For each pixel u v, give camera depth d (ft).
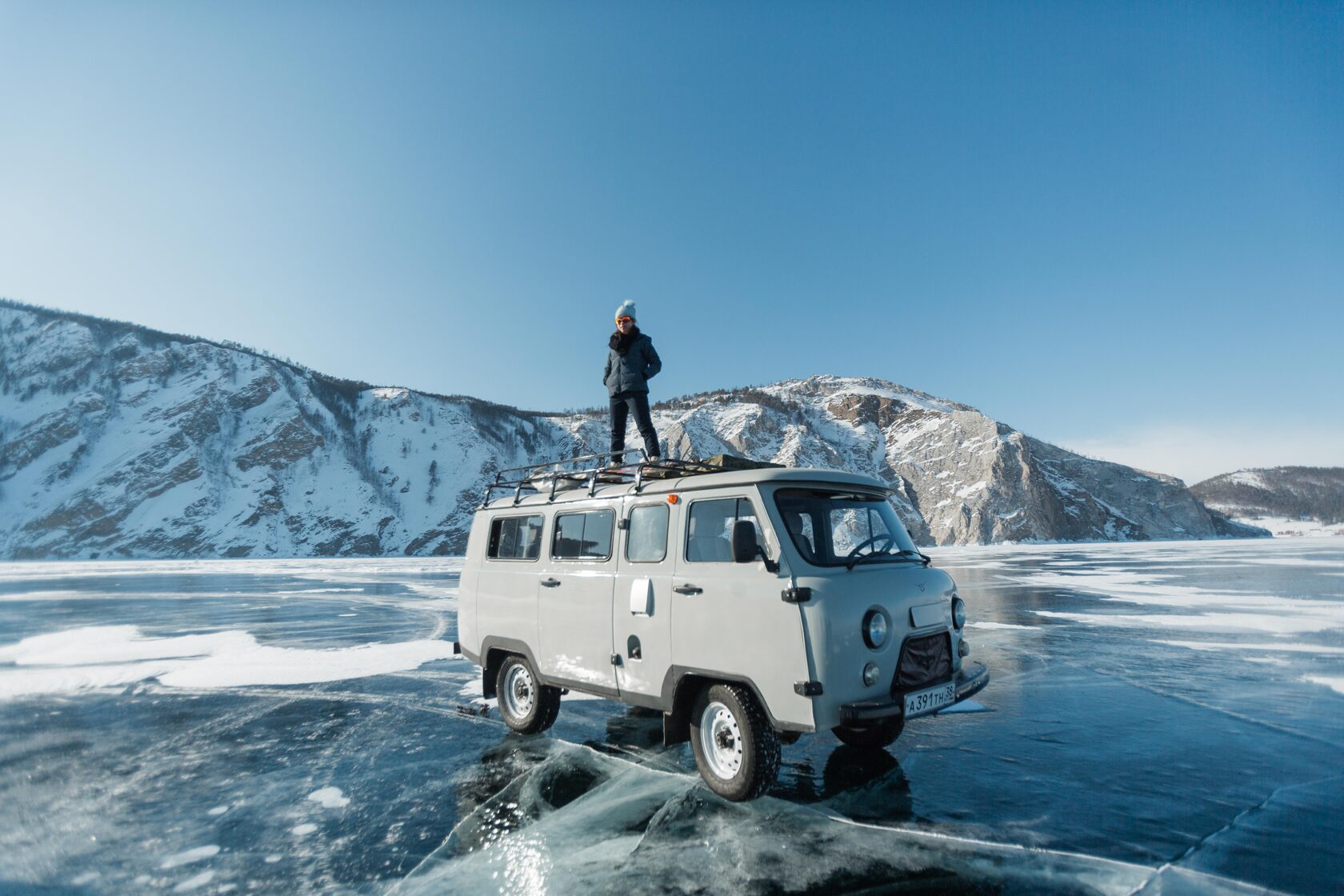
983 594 69.21
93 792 18.37
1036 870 13.04
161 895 12.85
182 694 30.37
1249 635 41.75
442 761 20.52
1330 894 12.07
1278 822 15.30
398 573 130.52
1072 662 34.22
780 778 18.30
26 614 62.44
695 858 13.65
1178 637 41.65
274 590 90.27
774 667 14.64
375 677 34.06
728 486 16.61
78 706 28.40
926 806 16.37
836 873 12.98
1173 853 13.78
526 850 14.26
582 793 17.54
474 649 24.59
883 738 20.13
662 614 17.19
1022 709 25.59
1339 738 21.72
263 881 13.34
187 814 16.80
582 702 27.89
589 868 13.37
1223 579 82.43
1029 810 16.11
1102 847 14.08
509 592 22.90
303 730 24.31
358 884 13.14
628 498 19.20
